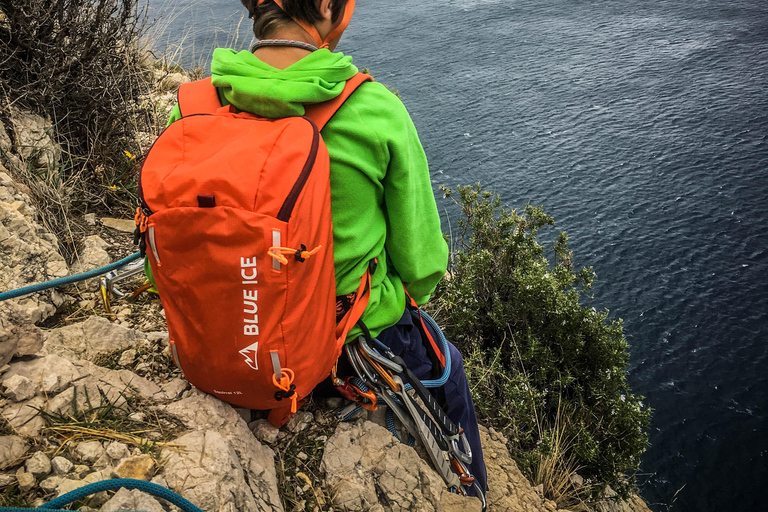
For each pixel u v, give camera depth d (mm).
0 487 1191
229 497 1305
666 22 85250
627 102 62531
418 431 1710
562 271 5156
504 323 4465
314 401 1885
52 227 2248
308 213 1158
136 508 1149
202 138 1250
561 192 47406
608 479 4277
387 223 1449
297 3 1228
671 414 28172
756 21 82438
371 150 1271
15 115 2449
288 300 1179
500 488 2572
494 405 3809
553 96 64875
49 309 1893
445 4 100375
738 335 33062
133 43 3090
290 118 1228
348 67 1258
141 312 2092
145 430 1442
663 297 36562
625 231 42562
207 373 1311
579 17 89375
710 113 59000
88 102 2686
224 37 26984
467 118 60469
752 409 28047
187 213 1125
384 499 1664
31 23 2422
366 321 1503
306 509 1573
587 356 4688
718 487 23859
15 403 1383
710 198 46344
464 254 4734
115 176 2807
